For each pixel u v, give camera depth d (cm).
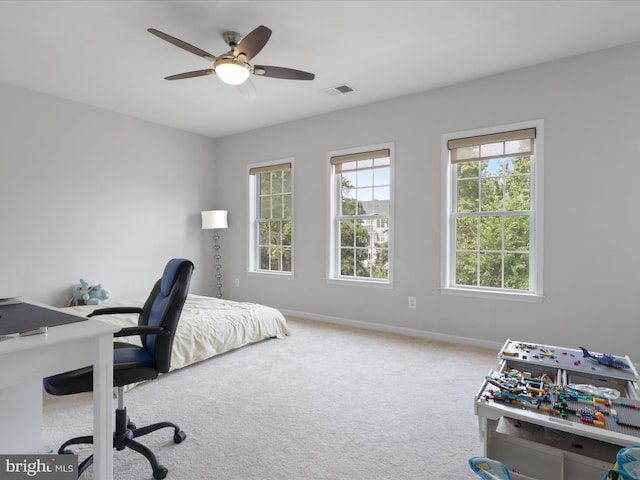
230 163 558
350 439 195
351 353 335
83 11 244
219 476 164
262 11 245
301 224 480
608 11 245
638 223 287
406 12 246
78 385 151
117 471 166
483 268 362
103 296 410
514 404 146
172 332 174
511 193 348
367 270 436
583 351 206
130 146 464
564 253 315
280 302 504
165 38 221
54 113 396
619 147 293
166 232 507
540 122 323
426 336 384
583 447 144
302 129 477
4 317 148
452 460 177
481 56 308
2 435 170
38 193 386
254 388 260
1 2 232
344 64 322
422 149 385
